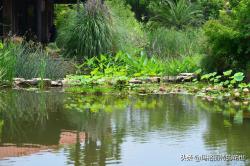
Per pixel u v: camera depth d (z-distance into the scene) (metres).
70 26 16.81
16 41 14.53
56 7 24.81
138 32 21.16
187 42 20.31
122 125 6.93
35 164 4.97
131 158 5.20
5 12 17.48
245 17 12.77
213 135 6.28
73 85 12.72
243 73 12.75
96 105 8.96
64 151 5.49
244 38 12.76
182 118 7.53
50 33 21.73
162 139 6.05
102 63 15.35
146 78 13.67
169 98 10.11
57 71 13.78
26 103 9.20
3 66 12.27
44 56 13.85
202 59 14.00
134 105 8.99
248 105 9.05
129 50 17.25
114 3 25.89
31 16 20.92
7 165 4.94
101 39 16.38
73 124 7.02
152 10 29.77
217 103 9.33
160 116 7.70
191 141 5.95
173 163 5.06
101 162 5.06
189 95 10.67
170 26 27.72
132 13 26.23
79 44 16.39
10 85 12.21
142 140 5.99
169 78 13.79
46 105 8.93
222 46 13.07
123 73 13.77
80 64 15.98
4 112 8.11
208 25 13.09
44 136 6.23
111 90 11.56
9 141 5.96
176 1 29.50
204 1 29.62
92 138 6.11
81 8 17.08
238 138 6.12
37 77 13.20
